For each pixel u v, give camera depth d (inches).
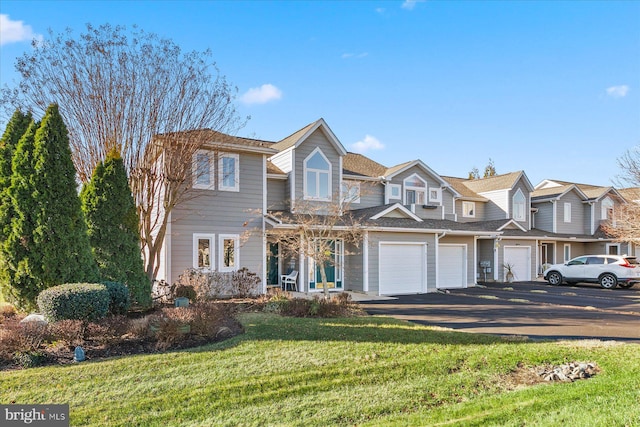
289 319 385.4
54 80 468.8
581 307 534.3
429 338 317.4
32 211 351.9
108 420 186.1
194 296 478.9
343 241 636.1
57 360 254.4
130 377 229.9
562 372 251.8
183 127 518.9
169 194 522.3
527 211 1110.4
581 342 317.7
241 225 608.7
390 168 911.0
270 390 219.5
